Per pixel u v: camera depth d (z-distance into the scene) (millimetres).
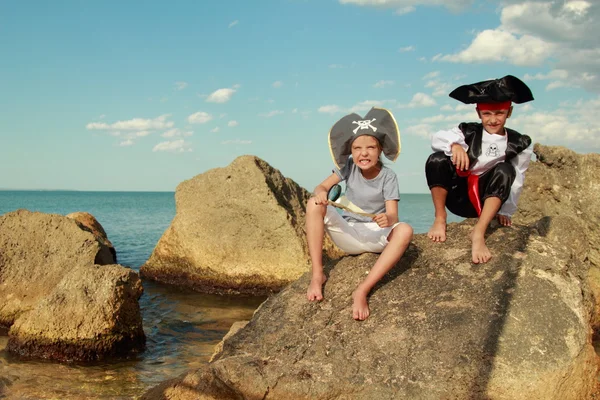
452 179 4590
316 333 3943
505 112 4297
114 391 5520
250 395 3570
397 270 4336
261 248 10570
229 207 10883
